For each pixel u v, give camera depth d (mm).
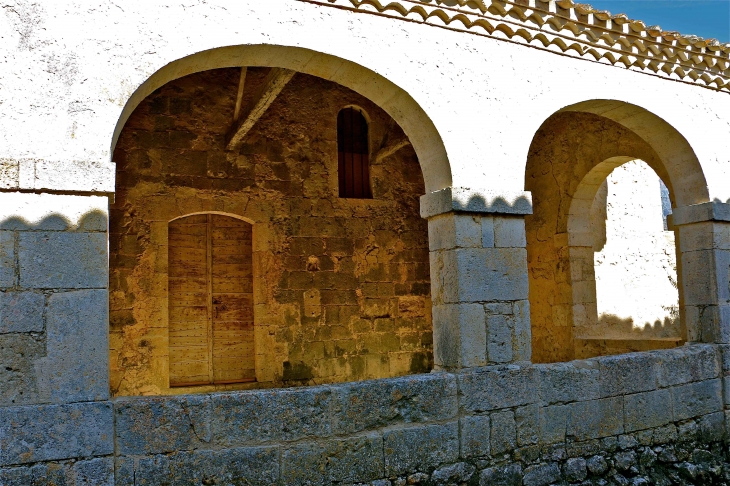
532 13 5441
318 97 8789
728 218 6453
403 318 9031
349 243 8789
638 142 7875
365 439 4477
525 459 5027
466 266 5023
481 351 5008
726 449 6160
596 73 5930
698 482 5738
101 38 4074
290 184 8492
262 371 8164
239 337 8359
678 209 6633
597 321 8938
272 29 4512
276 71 6066
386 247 9039
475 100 5242
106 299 3996
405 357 8984
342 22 4770
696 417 6035
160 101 7910
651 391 5770
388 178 9203
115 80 4082
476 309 5023
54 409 3789
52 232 3883
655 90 6281
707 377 6172
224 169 8133
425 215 5277
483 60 5332
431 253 5320
